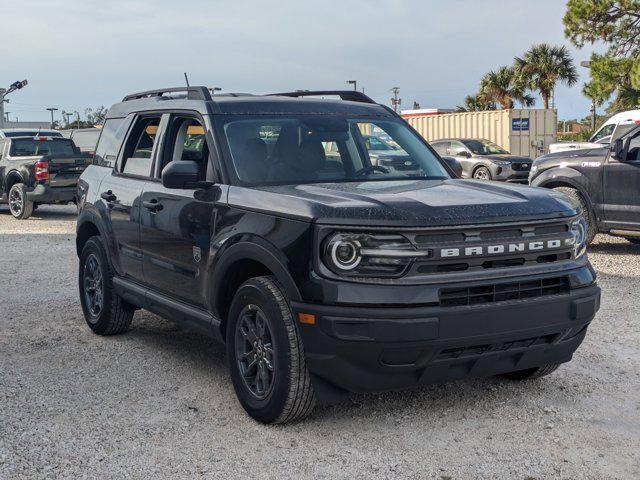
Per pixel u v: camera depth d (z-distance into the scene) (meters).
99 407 4.87
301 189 4.69
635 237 10.99
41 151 18.02
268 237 4.35
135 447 4.23
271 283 4.38
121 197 6.11
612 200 10.47
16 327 7.02
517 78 56.19
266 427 4.50
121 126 6.59
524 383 5.23
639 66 28.62
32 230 15.08
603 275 9.27
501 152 25.92
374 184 4.97
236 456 4.10
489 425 4.50
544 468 3.92
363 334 3.98
